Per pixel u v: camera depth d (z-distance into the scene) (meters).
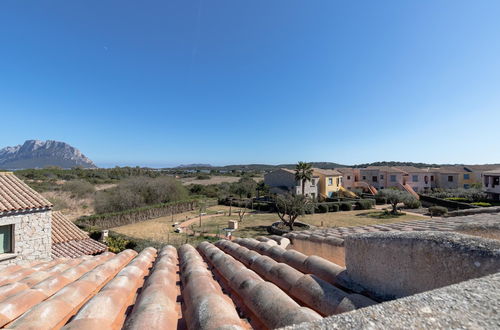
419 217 27.30
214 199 44.22
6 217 8.55
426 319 0.96
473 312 0.97
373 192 45.09
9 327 1.96
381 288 2.19
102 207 31.59
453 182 47.19
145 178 37.56
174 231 23.77
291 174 41.22
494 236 2.59
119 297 2.51
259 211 34.47
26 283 3.55
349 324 0.97
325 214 30.52
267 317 1.86
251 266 3.64
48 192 35.56
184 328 1.99
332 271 2.75
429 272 1.82
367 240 2.37
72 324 1.77
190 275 3.09
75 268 4.11
